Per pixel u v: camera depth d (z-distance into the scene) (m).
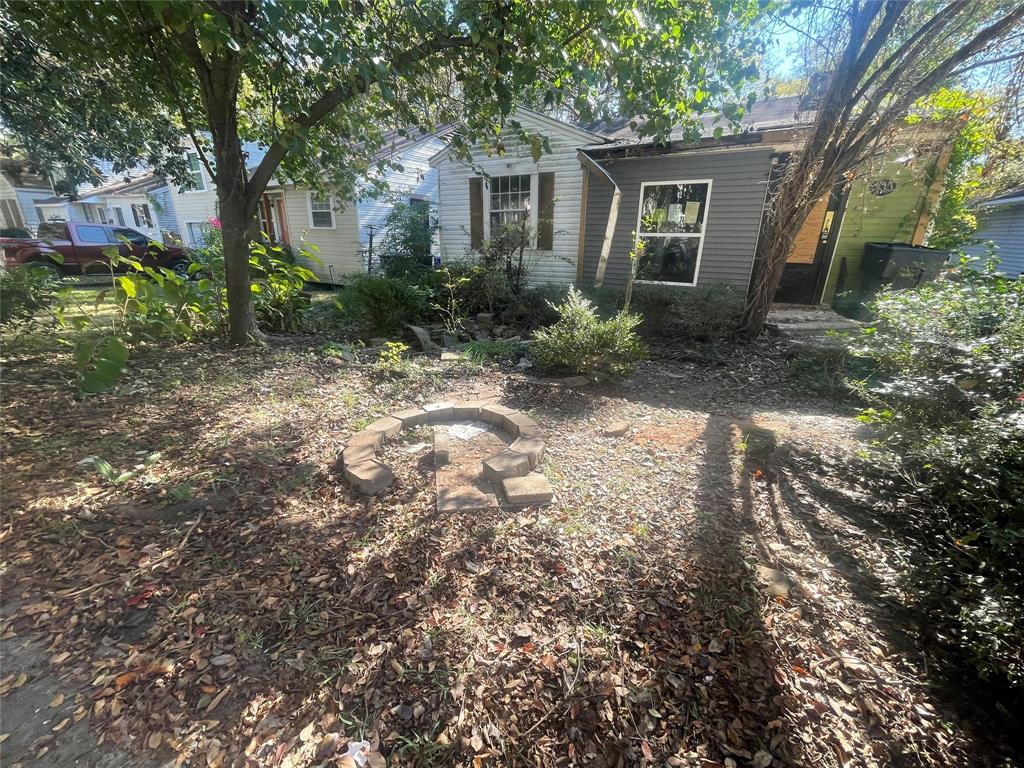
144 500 2.49
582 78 3.76
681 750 1.44
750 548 2.35
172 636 1.73
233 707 1.50
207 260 6.66
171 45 4.70
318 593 1.96
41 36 4.64
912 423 2.62
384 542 2.29
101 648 1.67
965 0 4.30
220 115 4.78
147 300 5.17
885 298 3.86
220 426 3.41
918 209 7.55
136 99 5.74
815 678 1.69
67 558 2.05
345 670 1.64
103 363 3.65
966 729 1.55
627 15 3.69
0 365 4.18
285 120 4.13
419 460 3.14
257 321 6.38
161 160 8.77
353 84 3.70
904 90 5.09
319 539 2.29
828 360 5.34
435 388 4.55
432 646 1.74
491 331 7.43
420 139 12.82
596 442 3.47
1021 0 4.32
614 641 1.79
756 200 7.16
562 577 2.10
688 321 6.66
